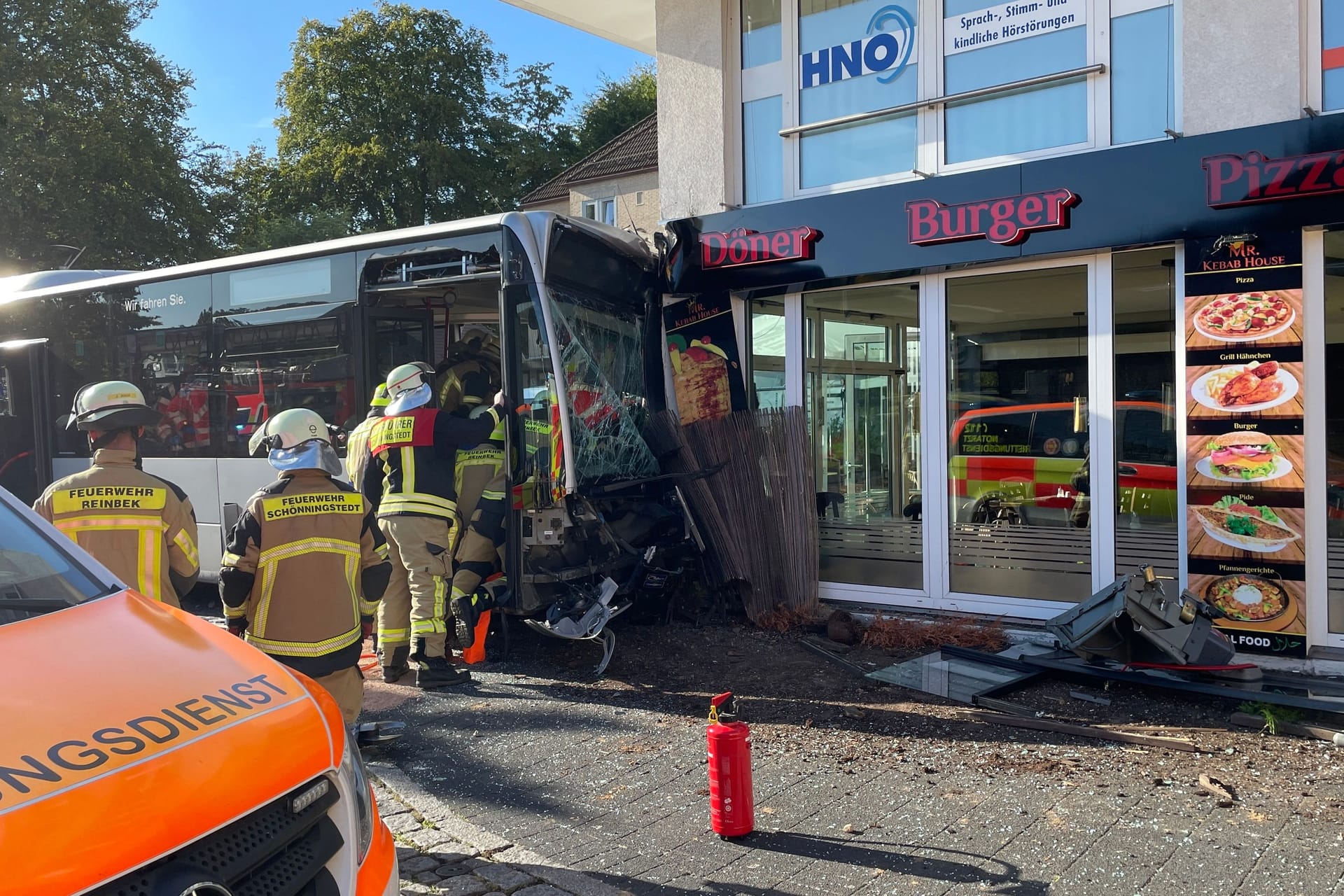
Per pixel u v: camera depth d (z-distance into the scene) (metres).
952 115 7.43
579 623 6.37
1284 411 5.94
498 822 4.16
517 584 6.56
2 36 22.56
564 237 7.05
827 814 4.12
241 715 2.24
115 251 24.44
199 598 9.44
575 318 7.09
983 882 3.49
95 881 1.73
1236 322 6.07
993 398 7.32
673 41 8.49
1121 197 6.38
